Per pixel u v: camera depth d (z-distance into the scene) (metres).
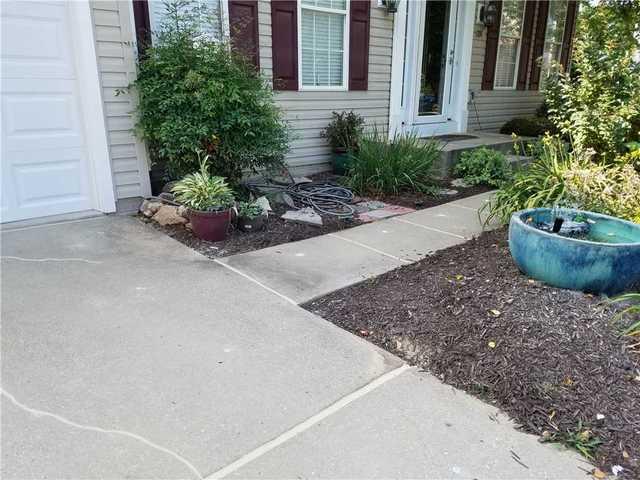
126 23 4.27
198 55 4.33
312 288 3.16
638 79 4.77
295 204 5.10
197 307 2.88
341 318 2.82
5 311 2.74
